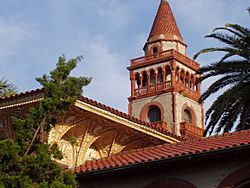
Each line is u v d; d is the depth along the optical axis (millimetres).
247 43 27562
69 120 22094
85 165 19359
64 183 15539
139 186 17688
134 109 70500
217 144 17188
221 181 16469
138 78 71625
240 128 26781
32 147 15703
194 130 63219
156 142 25000
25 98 20328
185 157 16609
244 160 16312
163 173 17422
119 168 17641
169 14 74750
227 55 27453
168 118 67562
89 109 21594
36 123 15766
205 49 27844
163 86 69375
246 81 26531
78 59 16656
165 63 70125
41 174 15188
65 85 16016
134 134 24281
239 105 26125
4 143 15117
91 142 23500
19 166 15062
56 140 21984
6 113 21219
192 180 16906
